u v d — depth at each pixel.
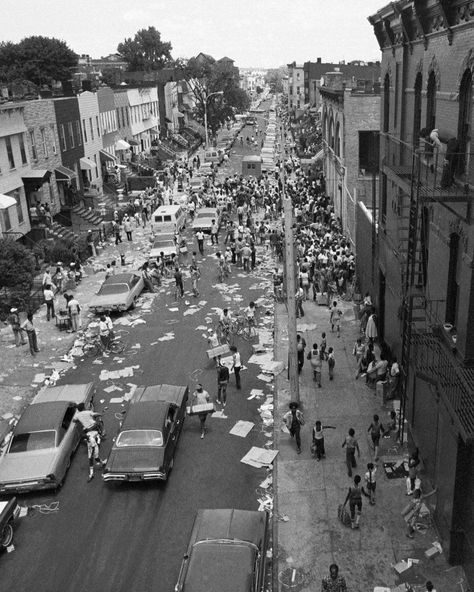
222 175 65.25
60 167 40.91
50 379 19.69
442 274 12.76
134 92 67.31
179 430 15.82
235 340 22.55
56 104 41.12
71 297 23.88
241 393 18.41
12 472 13.64
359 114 34.56
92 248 35.03
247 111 150.50
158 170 63.19
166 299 27.64
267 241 37.09
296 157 66.94
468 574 10.66
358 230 26.44
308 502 13.09
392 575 10.92
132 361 21.00
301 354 19.08
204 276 31.02
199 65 97.69
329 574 10.87
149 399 16.39
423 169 14.63
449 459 10.95
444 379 11.04
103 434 15.91
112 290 25.97
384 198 20.47
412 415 14.30
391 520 12.40
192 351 21.66
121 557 11.74
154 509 13.13
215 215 39.53
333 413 16.80
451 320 12.62
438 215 12.93
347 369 19.52
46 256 31.66
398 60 17.88
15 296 25.50
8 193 32.16
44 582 11.20
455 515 10.80
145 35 114.94
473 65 11.27
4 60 69.69
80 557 11.79
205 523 10.92
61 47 70.25
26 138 35.19
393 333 18.47
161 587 10.95
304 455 14.93
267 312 25.11
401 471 13.95
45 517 13.02
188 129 94.88
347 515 12.24
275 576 10.99
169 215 38.03
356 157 35.16
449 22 12.39
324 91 44.72
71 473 14.59
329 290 25.72
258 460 14.77
